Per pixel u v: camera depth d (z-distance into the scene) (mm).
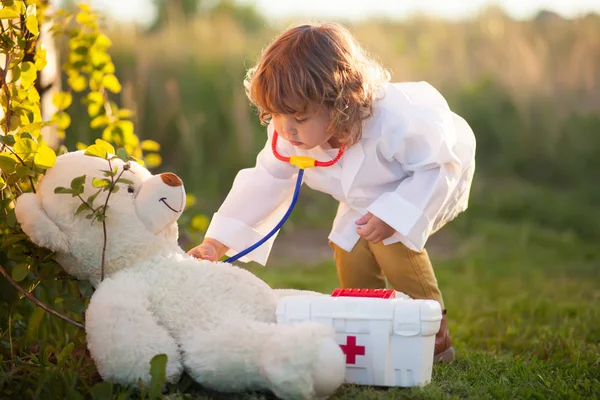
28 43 1912
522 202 5609
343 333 1547
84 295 1631
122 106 5152
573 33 7316
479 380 1795
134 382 1461
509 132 6520
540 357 2184
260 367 1404
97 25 2367
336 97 1769
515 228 5105
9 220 1579
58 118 2303
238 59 6195
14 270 1651
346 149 1903
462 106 6562
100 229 1544
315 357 1366
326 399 1484
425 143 1859
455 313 2906
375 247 2021
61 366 1683
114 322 1463
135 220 1560
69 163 1590
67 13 2295
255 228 2051
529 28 7438
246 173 2055
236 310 1523
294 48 1785
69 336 1995
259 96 1812
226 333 1444
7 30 1762
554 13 7578
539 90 6730
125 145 2379
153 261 1574
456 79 6770
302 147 1856
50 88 2305
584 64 7000
